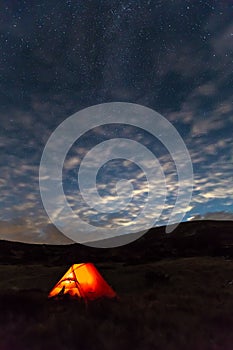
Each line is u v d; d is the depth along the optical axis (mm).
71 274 15828
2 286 24219
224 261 35188
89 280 15633
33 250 58562
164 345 5559
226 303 11508
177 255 46656
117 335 6168
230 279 23734
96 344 5602
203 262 34625
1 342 5828
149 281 23266
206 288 19719
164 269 29906
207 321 7758
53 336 6082
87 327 6773
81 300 12883
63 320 7633
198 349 5508
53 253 57531
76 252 57625
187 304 11406
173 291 18484
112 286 23297
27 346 5574
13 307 10344
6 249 57906
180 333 6297
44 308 10148
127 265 36094
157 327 6879
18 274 31219
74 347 5461
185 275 26047
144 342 5727
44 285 24688
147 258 44969
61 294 14648
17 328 6934
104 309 9570
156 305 10672
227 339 5996
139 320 7672
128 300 12641
